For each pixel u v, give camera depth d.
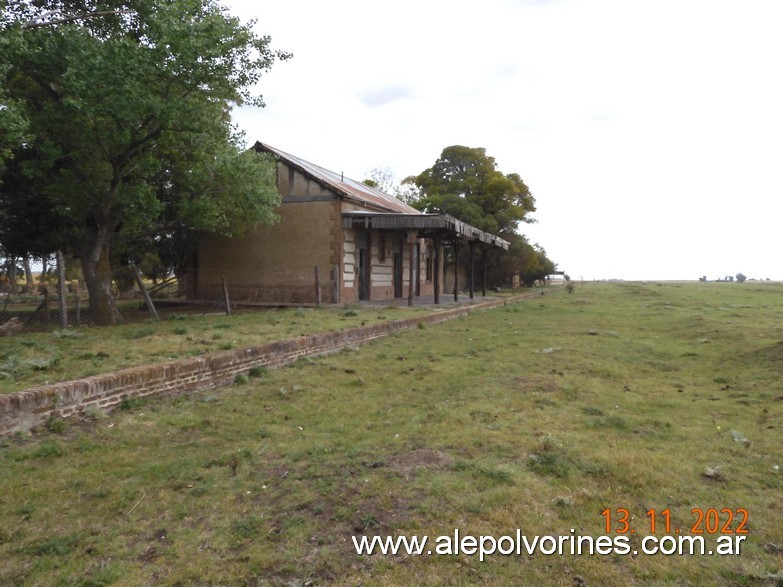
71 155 12.34
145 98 11.34
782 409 6.23
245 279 20.81
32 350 7.77
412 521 3.60
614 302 25.06
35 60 11.06
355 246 20.88
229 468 4.64
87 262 13.93
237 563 3.20
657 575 3.02
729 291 31.72
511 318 17.23
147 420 5.90
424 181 45.62
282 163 20.08
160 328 10.93
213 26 11.92
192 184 14.97
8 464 4.62
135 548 3.40
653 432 5.39
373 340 11.77
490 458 4.61
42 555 3.34
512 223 40.84
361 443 5.15
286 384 7.71
